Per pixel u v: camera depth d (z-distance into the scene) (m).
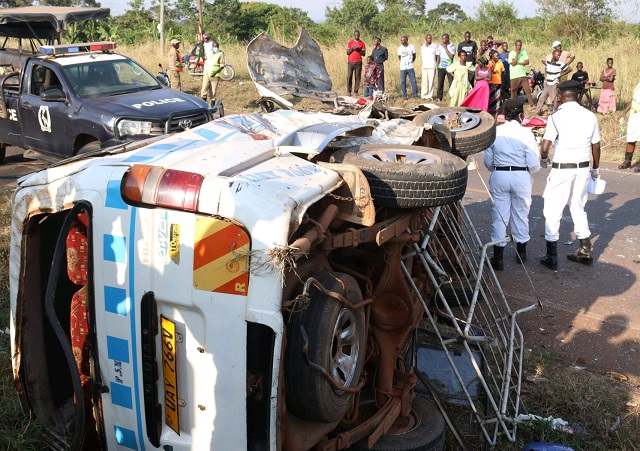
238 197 2.83
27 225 3.47
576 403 4.62
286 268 2.86
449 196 3.53
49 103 9.91
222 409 2.96
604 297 6.57
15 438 3.70
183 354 2.98
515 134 6.90
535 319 6.07
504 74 17.22
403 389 3.80
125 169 3.08
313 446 3.27
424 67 18.30
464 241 5.34
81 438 3.19
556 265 7.28
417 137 4.63
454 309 6.02
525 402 4.70
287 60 6.18
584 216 7.32
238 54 24.36
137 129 9.24
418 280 4.49
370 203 3.26
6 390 4.34
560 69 15.91
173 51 17.92
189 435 3.07
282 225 2.79
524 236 7.30
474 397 4.69
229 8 37.31
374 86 18.78
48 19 11.99
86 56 10.56
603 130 14.55
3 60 11.01
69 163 3.52
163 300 2.96
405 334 3.73
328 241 3.15
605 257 7.63
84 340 3.57
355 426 3.59
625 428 4.40
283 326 2.78
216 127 3.83
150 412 3.11
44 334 3.80
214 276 2.85
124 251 3.02
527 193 7.08
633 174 11.39
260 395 2.92
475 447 4.24
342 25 38.88
